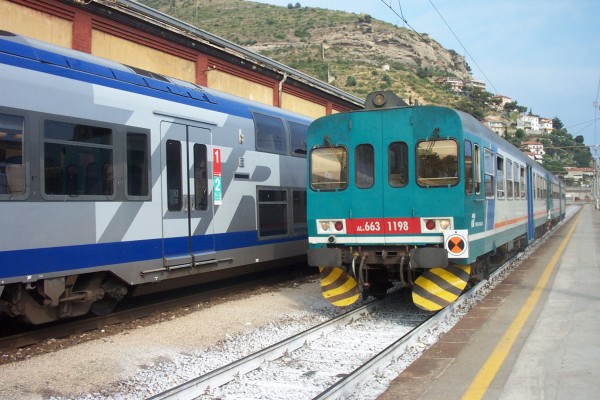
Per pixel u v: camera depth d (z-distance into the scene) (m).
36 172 6.75
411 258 7.90
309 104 21.70
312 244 8.75
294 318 8.59
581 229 29.23
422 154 8.05
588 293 9.51
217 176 9.92
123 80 8.23
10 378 5.66
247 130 10.89
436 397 4.73
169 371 5.95
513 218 12.52
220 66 16.03
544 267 13.49
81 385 5.48
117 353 6.63
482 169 8.98
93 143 7.55
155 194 8.50
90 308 8.16
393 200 8.17
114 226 7.78
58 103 7.10
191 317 8.67
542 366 5.48
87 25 11.74
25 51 6.91
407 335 6.63
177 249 8.91
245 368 5.70
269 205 11.56
